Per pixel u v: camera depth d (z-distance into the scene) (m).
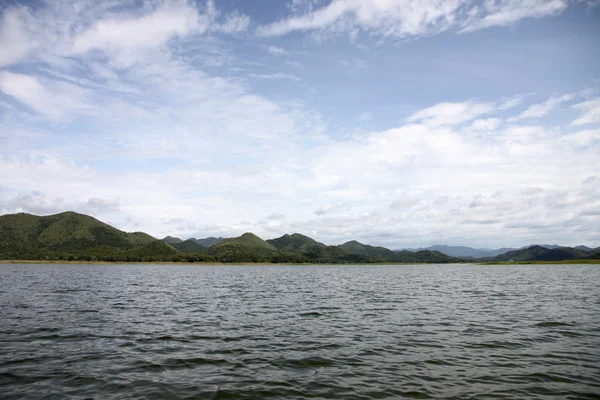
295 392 13.81
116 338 22.91
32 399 12.95
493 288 63.91
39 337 22.84
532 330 25.36
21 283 68.00
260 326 27.50
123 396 13.33
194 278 102.38
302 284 80.44
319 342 22.16
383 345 21.30
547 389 14.03
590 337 23.11
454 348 20.50
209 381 15.05
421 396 13.38
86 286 63.94
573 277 99.00
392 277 118.62
